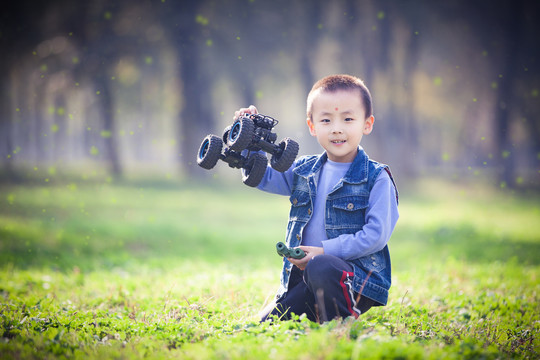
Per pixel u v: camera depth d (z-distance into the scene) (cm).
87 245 1097
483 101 3531
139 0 2658
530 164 4691
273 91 3322
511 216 1858
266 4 2731
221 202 2194
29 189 2353
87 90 3484
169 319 418
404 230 1438
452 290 634
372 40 2878
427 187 2988
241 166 404
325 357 285
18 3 2655
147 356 331
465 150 4512
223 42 2728
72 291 620
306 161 410
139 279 710
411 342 348
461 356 314
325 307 358
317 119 391
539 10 2894
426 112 3747
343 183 383
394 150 3525
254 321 388
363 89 391
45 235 1178
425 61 3247
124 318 430
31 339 360
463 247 1165
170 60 3102
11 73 3031
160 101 3591
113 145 3394
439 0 2858
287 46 2823
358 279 363
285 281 401
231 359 299
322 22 2819
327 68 3119
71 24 2686
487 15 2888
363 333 341
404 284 659
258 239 1287
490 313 498
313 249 368
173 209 1867
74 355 330
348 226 378
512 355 364
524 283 690
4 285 641
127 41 2680
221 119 3850
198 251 1107
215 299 509
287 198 2505
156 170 3966
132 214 1664
